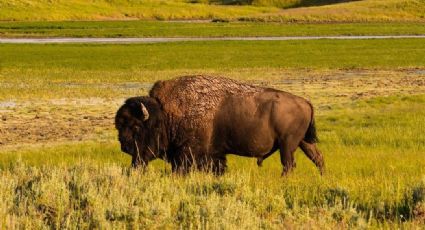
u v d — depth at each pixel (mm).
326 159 50375
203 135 39219
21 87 113250
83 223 26750
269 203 30953
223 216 27172
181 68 154875
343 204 31234
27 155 54594
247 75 139125
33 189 31094
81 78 131000
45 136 69438
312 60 174125
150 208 28406
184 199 30266
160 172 39875
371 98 101500
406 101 95500
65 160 50156
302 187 35406
